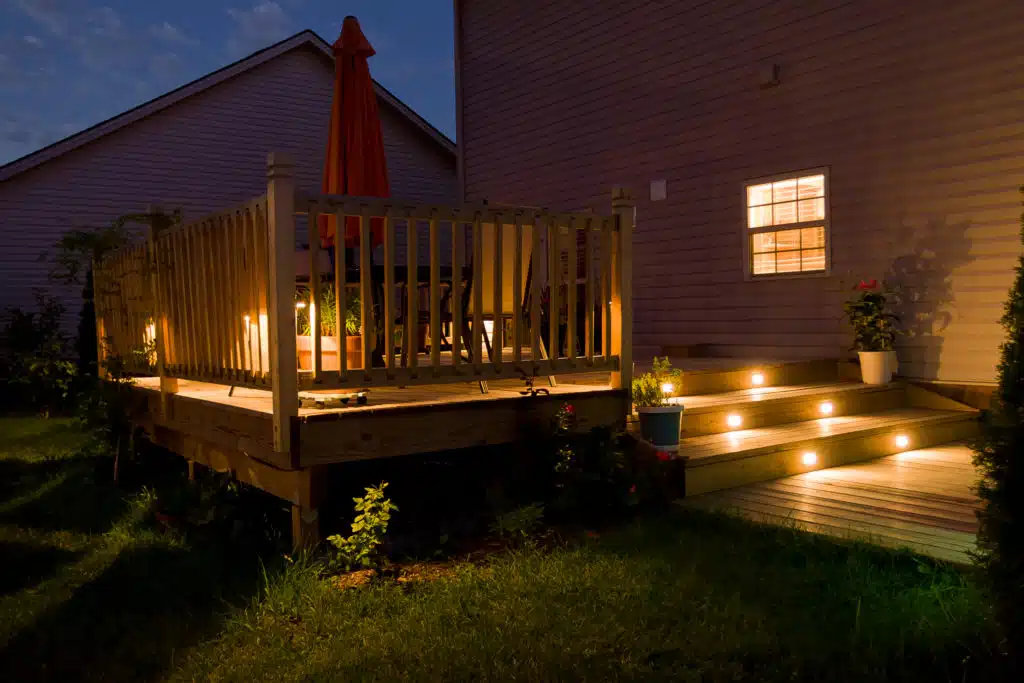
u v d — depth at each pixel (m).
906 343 7.48
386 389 5.11
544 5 11.18
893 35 7.50
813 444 5.48
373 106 6.68
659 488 4.55
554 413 4.70
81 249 6.80
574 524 4.27
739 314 8.93
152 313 5.51
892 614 2.88
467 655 2.70
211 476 4.68
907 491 4.77
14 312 11.98
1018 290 2.42
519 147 11.66
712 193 9.18
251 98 15.30
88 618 3.33
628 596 3.17
